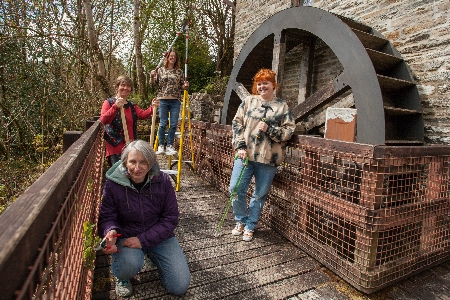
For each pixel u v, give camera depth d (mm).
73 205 1358
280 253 2760
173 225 2057
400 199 2320
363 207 2174
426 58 3893
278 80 4996
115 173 1906
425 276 2525
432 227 2562
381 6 4457
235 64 6105
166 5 14914
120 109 3193
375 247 2184
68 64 8133
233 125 2941
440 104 3742
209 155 4875
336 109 3543
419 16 3967
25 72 7508
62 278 1099
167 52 4465
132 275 1989
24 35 7137
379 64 4141
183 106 4363
